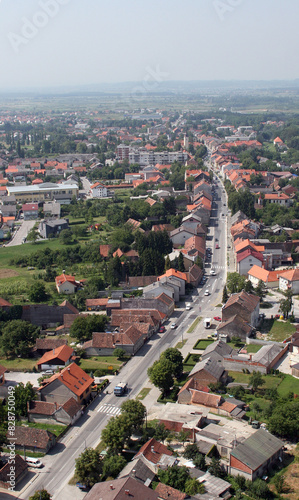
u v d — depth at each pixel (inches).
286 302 6673.2
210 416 4544.8
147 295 7347.4
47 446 4328.3
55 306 7027.6
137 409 4456.2
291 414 4271.7
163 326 6766.7
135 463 3791.8
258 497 3582.7
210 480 3690.9
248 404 4771.2
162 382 4997.5
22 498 3777.1
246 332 6117.1
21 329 6304.1
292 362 5556.1
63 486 3909.9
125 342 6028.5
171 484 3649.1
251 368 5359.3
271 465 3929.6
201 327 6653.5
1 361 6102.4
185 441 4188.0
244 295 6599.4
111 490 3417.8
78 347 6250.0
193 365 5620.1
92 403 5064.0
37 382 5492.1
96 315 6653.5
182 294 7741.1
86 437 4522.6
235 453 3816.4
